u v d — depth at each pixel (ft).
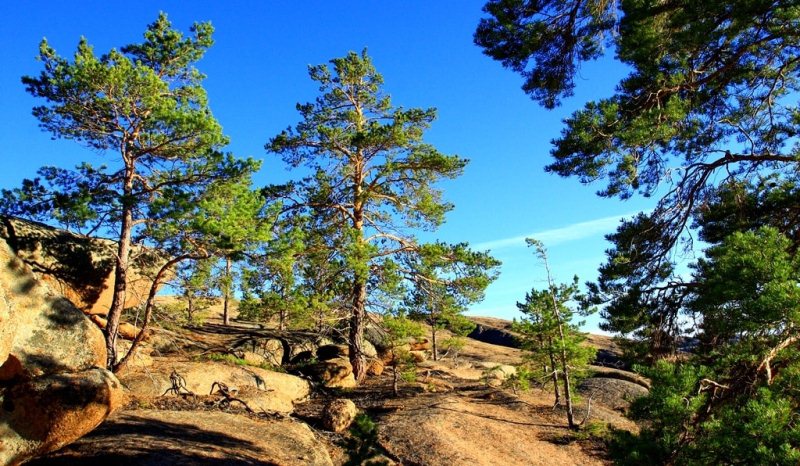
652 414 26.73
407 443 58.13
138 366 68.08
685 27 41.14
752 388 26.07
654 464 25.12
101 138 71.20
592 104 42.01
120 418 48.65
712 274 29.40
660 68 42.01
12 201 65.00
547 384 92.07
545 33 49.06
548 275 75.05
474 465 53.16
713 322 30.53
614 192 42.63
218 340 97.86
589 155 42.45
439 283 93.40
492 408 77.00
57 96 65.31
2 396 32.01
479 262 91.04
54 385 32.91
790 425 23.12
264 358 94.22
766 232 28.07
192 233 62.13
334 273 87.56
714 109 44.88
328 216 95.30
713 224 44.55
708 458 24.00
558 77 51.44
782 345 26.43
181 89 80.02
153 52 76.23
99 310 73.51
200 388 67.10
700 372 27.50
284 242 69.92
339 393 82.28
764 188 42.50
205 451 42.32
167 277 70.08
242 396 66.59
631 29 42.39
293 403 75.66
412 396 79.82
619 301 42.93
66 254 69.56
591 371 74.02
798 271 26.66
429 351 135.95
